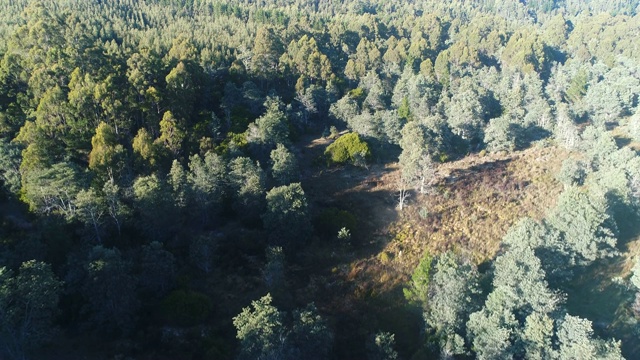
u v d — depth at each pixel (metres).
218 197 54.56
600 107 98.81
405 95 100.38
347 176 72.56
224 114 81.50
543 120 90.06
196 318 39.78
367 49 123.44
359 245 55.25
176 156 61.78
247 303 43.53
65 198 46.25
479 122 88.56
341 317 44.41
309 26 133.75
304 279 48.69
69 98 58.91
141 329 38.69
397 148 82.62
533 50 123.88
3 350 31.03
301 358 33.97
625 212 58.16
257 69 97.75
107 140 53.56
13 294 30.66
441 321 39.56
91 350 36.16
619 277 47.78
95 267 35.84
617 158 65.94
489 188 69.38
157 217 47.28
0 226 46.72
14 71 66.00
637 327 41.81
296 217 51.16
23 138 52.50
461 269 41.31
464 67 123.38
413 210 62.88
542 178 71.94
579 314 44.91
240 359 32.06
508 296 38.97
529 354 35.72
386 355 37.84
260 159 69.31
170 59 77.31
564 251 46.94
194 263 47.09
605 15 173.88
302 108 94.19
